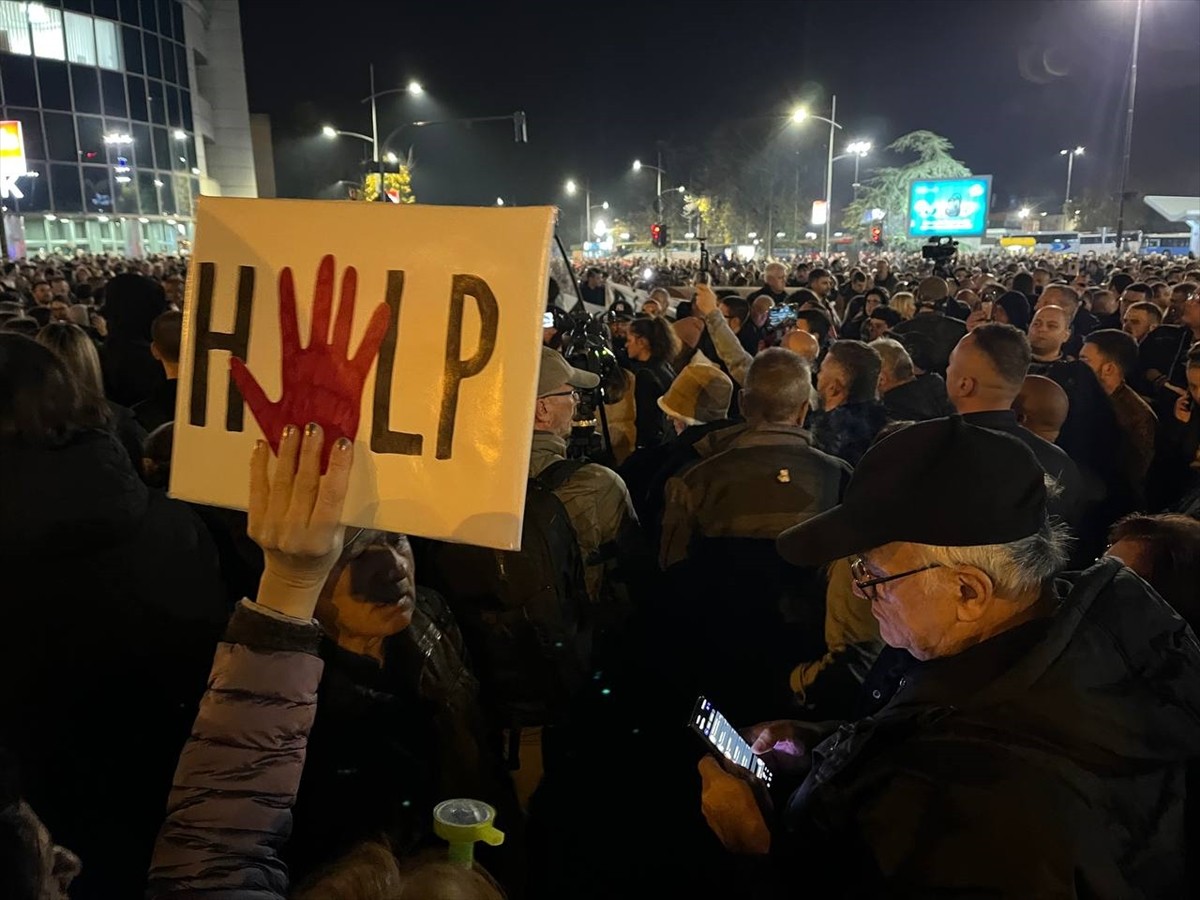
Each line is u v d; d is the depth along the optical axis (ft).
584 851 9.46
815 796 4.24
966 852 3.49
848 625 7.93
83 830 6.19
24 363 5.77
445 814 3.75
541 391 8.81
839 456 11.34
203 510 7.80
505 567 7.54
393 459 3.60
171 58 127.95
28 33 104.22
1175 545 5.47
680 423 15.99
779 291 35.04
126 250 120.16
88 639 6.05
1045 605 4.14
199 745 3.33
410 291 3.58
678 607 9.42
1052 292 19.56
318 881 3.26
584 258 143.84
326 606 5.39
